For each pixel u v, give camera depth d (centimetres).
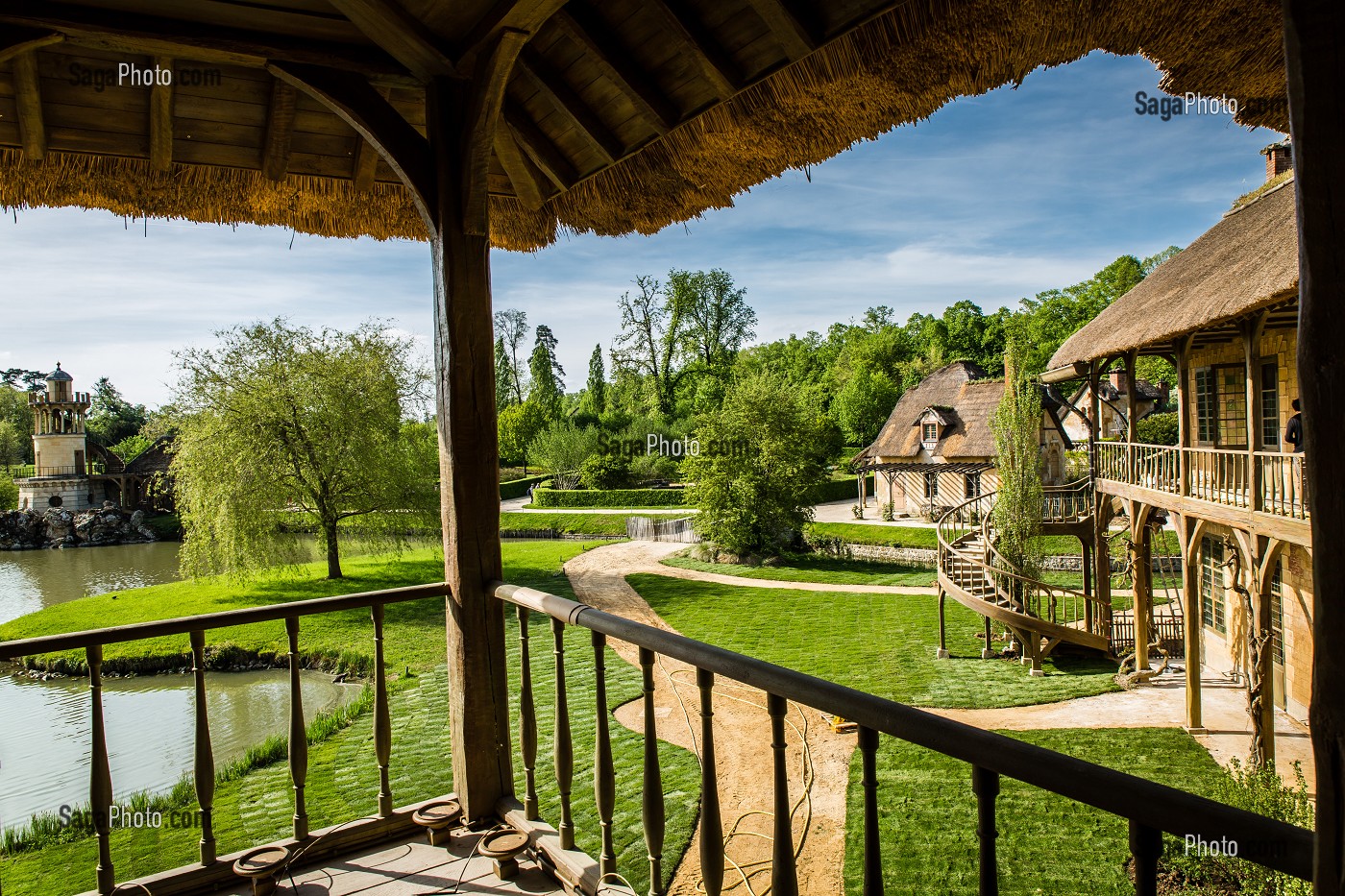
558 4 263
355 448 2300
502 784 315
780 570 2453
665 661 1369
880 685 1299
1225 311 907
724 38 280
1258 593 866
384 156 317
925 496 3325
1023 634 1398
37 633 1811
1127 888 599
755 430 2681
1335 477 91
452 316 311
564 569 2609
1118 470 1380
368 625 1772
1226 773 725
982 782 132
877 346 6138
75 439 4391
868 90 277
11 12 260
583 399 6275
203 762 267
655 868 223
